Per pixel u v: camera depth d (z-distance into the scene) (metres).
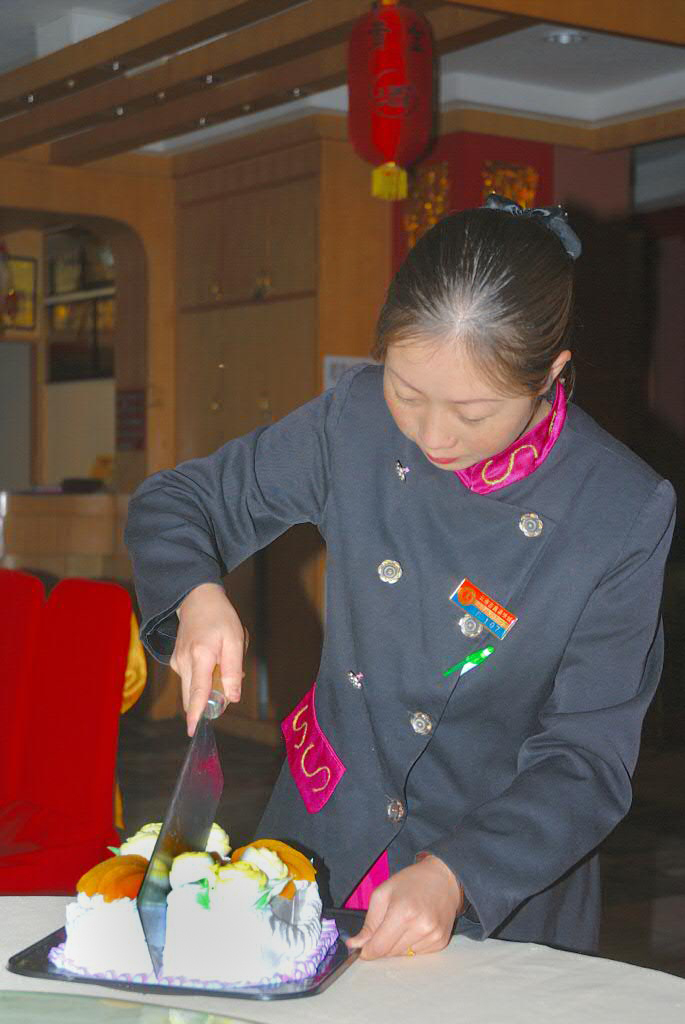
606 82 5.55
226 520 1.42
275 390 5.85
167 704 6.10
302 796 1.41
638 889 3.76
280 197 5.79
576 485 1.30
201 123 5.48
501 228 1.09
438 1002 1.08
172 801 1.05
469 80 5.43
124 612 2.15
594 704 1.27
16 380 9.16
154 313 6.42
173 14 4.34
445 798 1.35
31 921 1.27
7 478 9.29
